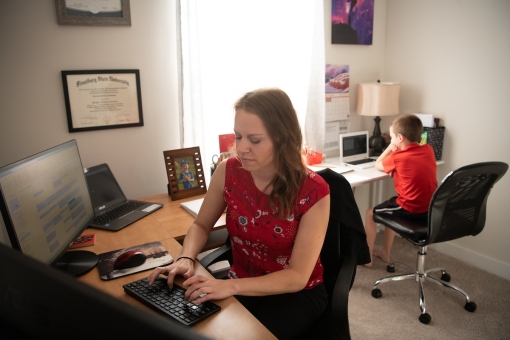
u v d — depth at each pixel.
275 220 1.24
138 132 2.13
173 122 2.22
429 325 2.07
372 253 2.79
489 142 2.55
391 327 2.06
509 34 2.35
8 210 0.95
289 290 1.10
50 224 1.15
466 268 2.68
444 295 2.35
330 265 1.42
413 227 2.21
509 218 2.50
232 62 2.30
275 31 2.39
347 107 3.04
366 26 2.98
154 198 2.07
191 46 2.07
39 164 1.13
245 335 0.89
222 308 0.99
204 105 2.27
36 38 1.79
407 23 2.96
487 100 2.52
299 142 1.21
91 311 0.47
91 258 1.30
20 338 0.58
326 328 1.27
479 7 2.48
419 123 2.41
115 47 1.98
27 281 0.53
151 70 2.10
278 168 1.19
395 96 2.84
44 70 1.83
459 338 1.96
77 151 1.43
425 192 2.30
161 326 0.41
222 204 1.41
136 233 1.57
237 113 1.15
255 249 1.31
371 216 2.70
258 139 1.13
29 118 1.84
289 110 1.17
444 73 2.76
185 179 2.05
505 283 2.47
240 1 2.25
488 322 2.08
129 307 0.44
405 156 2.36
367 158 2.93
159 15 2.06
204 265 1.42
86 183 1.48
